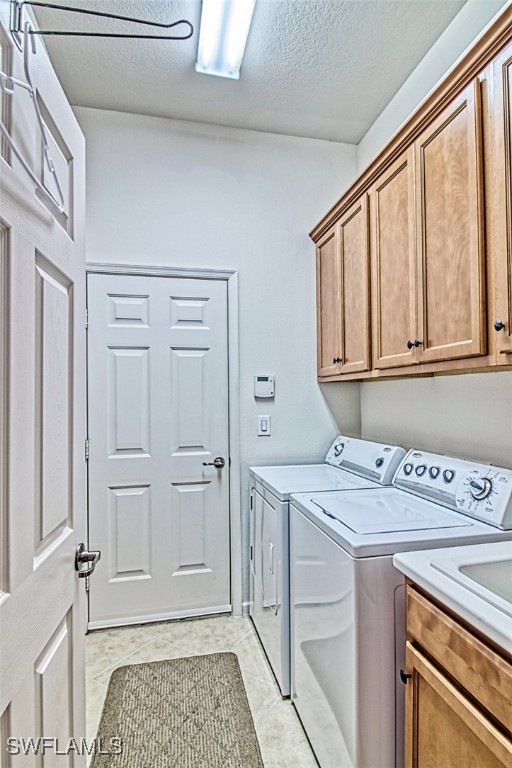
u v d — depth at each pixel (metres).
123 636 2.25
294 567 1.70
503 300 1.15
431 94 1.42
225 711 1.69
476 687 0.84
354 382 2.70
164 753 1.49
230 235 2.54
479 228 1.23
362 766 1.17
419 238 1.54
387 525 1.35
